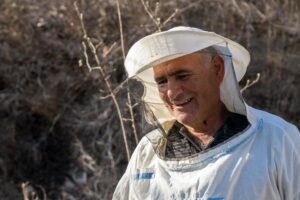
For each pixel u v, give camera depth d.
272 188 3.64
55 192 8.72
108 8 9.98
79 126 9.12
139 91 4.17
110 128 8.84
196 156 3.75
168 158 3.86
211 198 3.67
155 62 3.73
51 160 9.02
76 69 9.66
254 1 10.01
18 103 9.46
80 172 8.78
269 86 9.20
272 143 3.69
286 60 9.38
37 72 9.71
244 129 3.73
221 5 9.88
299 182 3.70
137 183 3.98
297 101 9.07
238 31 9.72
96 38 9.83
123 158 8.59
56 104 9.41
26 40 10.05
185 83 3.76
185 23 9.68
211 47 3.78
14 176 8.93
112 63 9.48
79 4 10.19
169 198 3.82
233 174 3.66
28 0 10.52
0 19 10.28
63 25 10.09
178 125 3.91
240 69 4.05
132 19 9.80
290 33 9.67
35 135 9.24
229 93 3.79
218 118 3.82
